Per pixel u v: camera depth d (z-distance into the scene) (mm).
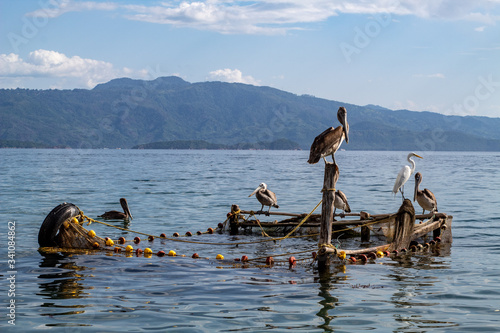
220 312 9289
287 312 9336
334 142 12195
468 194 35688
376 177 54562
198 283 11516
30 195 32531
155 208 27172
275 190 37969
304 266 13633
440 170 75438
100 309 9398
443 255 15484
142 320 8773
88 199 30797
